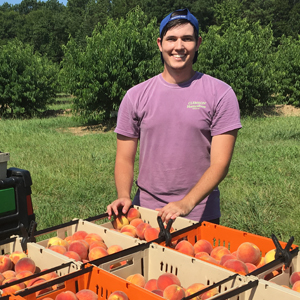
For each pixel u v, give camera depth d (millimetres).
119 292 1603
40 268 2094
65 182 7215
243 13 69750
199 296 1760
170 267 1984
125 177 2713
